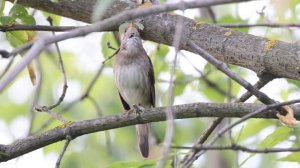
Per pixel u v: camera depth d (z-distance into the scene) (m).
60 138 7.38
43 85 14.52
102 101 14.63
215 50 7.57
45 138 7.36
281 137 7.57
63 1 8.16
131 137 14.69
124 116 7.35
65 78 7.83
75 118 14.19
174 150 8.29
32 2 8.23
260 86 7.42
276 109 6.84
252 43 7.36
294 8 9.66
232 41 7.47
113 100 14.68
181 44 7.79
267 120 9.40
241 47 7.39
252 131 9.42
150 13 4.93
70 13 8.20
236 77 6.48
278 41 7.28
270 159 10.35
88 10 8.09
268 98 6.70
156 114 7.31
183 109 7.11
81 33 4.76
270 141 7.57
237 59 7.45
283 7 5.94
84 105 14.39
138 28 7.96
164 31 7.89
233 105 7.01
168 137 4.78
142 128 10.11
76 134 7.36
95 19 5.41
